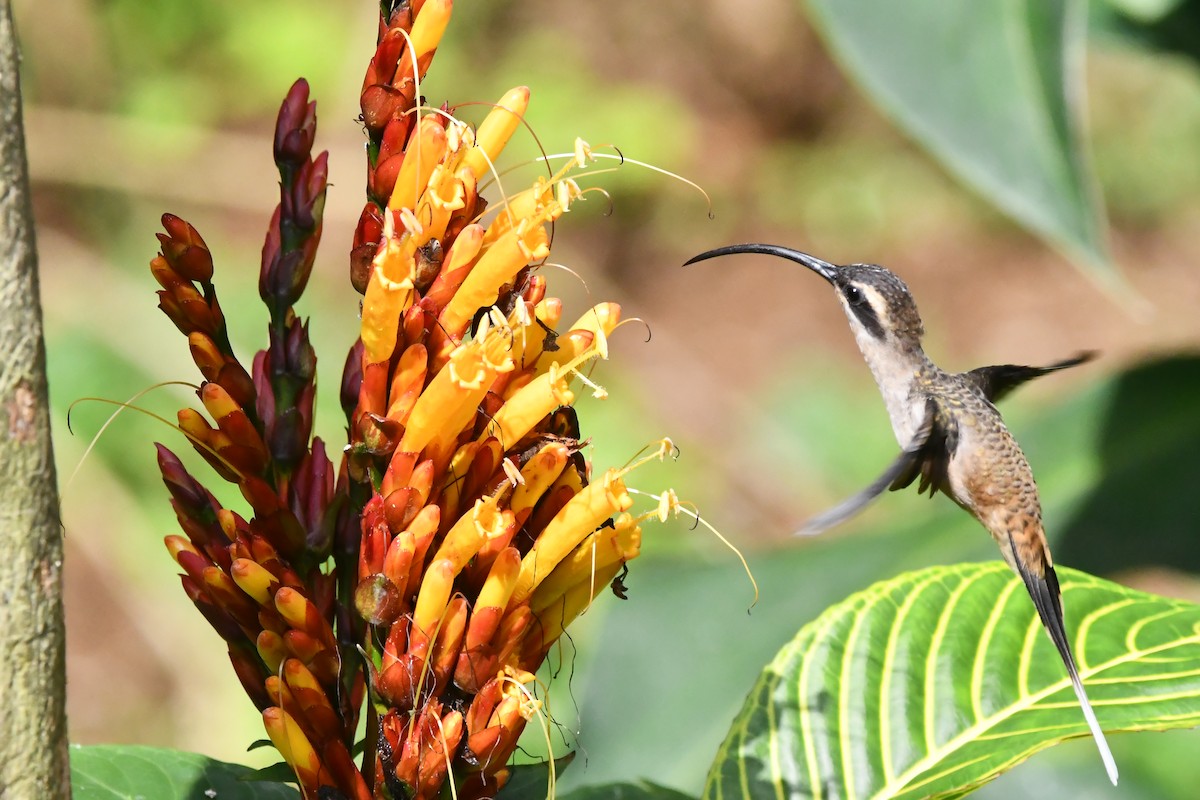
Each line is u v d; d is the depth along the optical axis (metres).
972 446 6.58
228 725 14.46
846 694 4.93
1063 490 8.41
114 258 18.86
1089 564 8.23
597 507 3.86
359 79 22.25
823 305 22.88
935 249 23.97
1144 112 25.00
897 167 25.06
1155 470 8.27
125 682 14.58
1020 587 5.26
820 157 25.34
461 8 25.00
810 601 8.38
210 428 3.91
